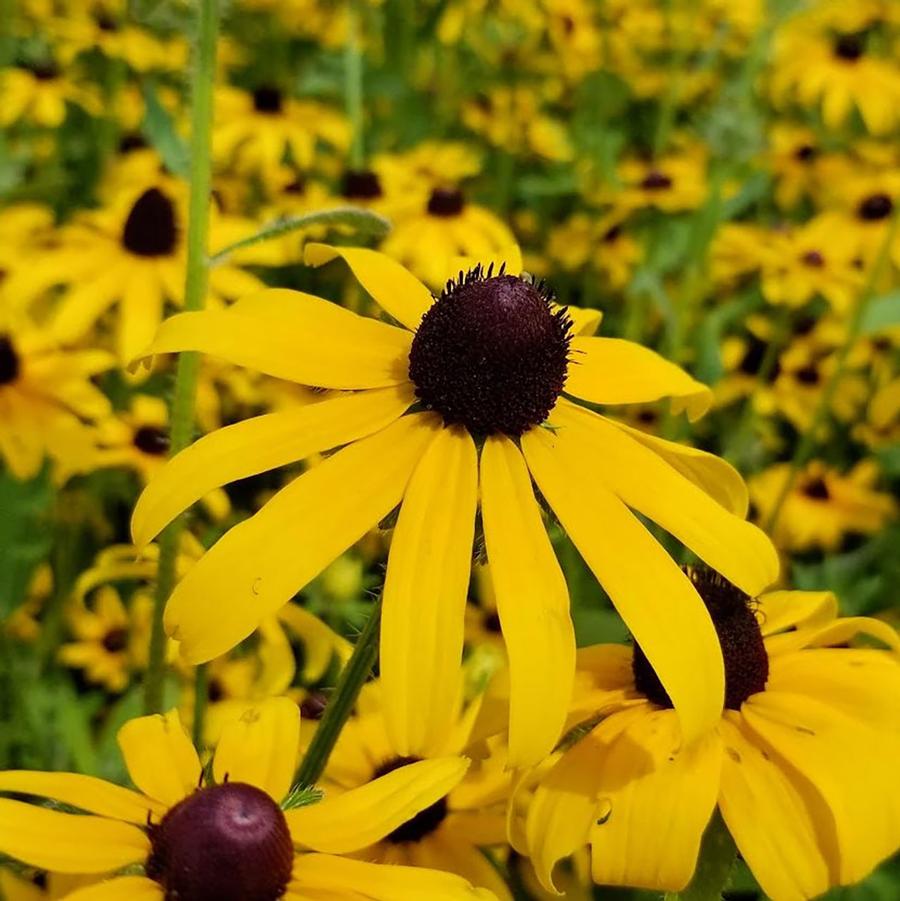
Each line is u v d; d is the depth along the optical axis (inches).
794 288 19.8
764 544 7.3
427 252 18.4
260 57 27.7
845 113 25.1
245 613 6.4
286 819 6.7
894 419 19.6
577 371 8.5
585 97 27.4
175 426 10.2
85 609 14.5
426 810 8.6
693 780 7.2
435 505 7.1
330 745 7.9
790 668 8.2
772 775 7.4
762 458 19.4
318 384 7.7
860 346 20.3
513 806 7.5
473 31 25.6
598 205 22.4
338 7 27.5
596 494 7.3
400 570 6.7
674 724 7.6
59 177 20.8
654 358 8.9
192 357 10.1
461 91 25.9
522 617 6.6
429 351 7.6
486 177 25.2
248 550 6.5
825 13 25.9
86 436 14.1
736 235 20.8
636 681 8.2
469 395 7.5
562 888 10.1
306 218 9.4
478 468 7.4
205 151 9.8
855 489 18.8
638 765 7.3
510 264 9.4
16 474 12.8
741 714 7.8
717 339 16.4
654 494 7.5
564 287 22.6
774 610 8.9
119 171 19.8
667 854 6.9
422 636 6.5
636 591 6.8
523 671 6.4
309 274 18.6
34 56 22.8
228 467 6.9
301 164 21.7
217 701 12.4
